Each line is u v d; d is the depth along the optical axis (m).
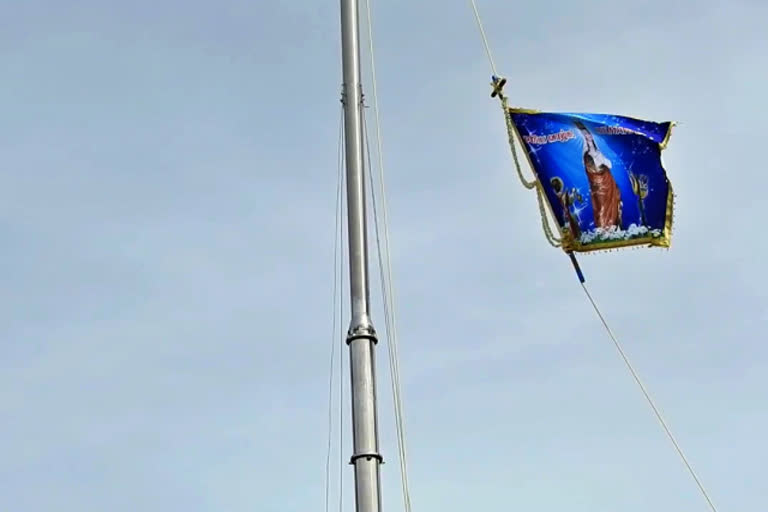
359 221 13.20
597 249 16.02
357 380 12.21
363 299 12.72
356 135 13.77
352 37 14.55
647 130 16.27
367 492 11.59
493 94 16.70
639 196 16.05
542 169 16.30
